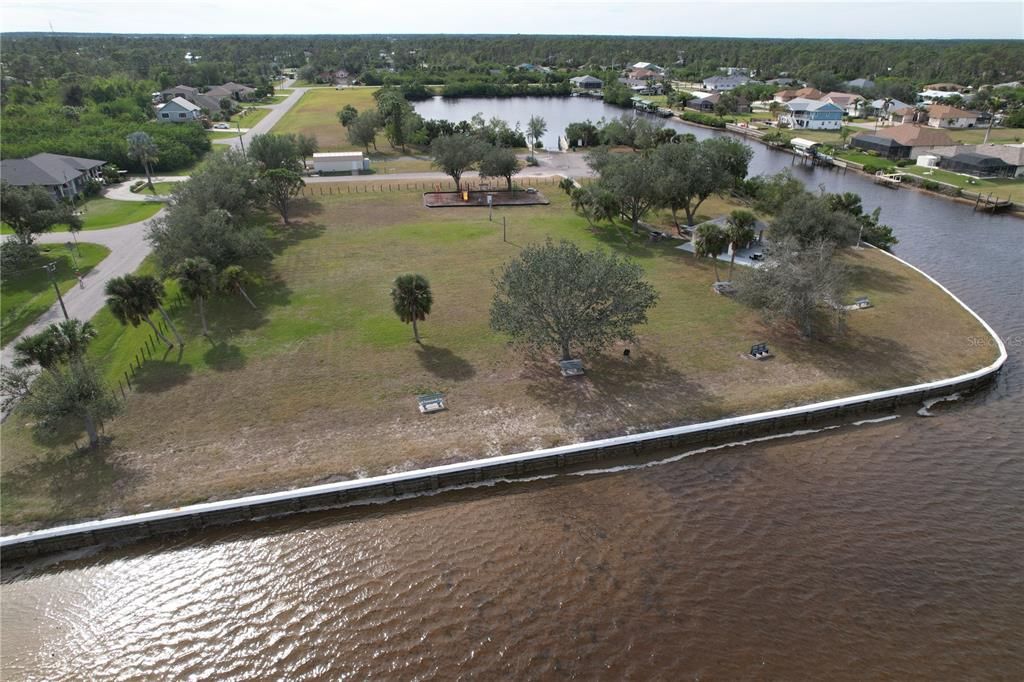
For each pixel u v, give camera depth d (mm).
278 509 33094
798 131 150500
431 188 97312
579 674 24547
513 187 98125
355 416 39375
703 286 58969
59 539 30797
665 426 38750
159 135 114250
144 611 27953
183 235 54406
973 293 59812
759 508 33344
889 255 67188
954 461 37062
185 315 53031
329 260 65750
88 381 35500
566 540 31172
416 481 34406
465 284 59406
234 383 42812
